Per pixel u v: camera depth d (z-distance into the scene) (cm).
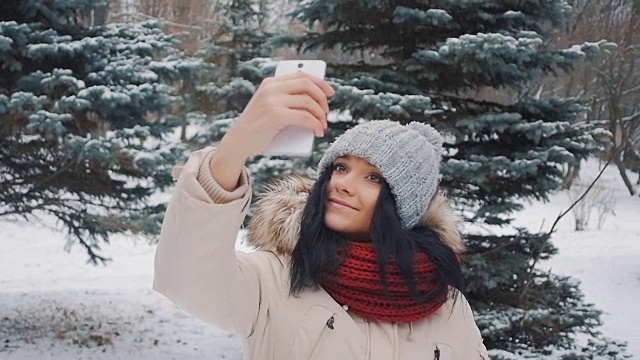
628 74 1288
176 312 862
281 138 120
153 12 1386
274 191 164
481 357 172
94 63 637
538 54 542
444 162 536
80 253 1330
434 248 157
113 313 848
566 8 556
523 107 573
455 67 537
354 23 577
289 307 144
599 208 1653
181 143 662
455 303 169
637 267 1243
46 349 680
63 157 642
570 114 575
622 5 1080
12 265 1215
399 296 150
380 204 151
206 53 876
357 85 543
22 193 683
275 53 813
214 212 119
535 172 520
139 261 1297
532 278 576
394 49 596
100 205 684
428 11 521
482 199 586
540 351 555
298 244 150
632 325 891
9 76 629
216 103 722
